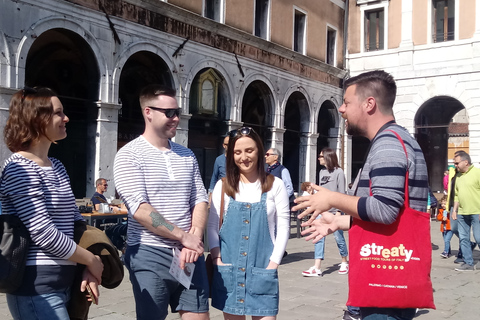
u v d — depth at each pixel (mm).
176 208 3111
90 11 11703
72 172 13188
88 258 2582
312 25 20422
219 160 7715
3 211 2494
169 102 3154
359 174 2652
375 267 2406
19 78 10250
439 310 5805
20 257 2389
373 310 2455
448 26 20672
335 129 22422
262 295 3215
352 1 22891
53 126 2578
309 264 8711
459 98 20141
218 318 5254
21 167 2484
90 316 5215
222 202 3375
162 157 3158
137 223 3098
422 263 2375
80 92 13227
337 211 7023
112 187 12438
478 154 19703
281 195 3381
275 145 18359
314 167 20625
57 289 2535
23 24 10305
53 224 2482
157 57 13742
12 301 2504
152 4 13109
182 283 2979
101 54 12039
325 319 5277
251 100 18766
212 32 15312
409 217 2385
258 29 17938
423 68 20969
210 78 15922
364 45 22781
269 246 3309
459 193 8398
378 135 2529
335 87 22141
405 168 2385
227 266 3262
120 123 14234
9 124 2584
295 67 19344
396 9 21734
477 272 8234
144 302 3004
